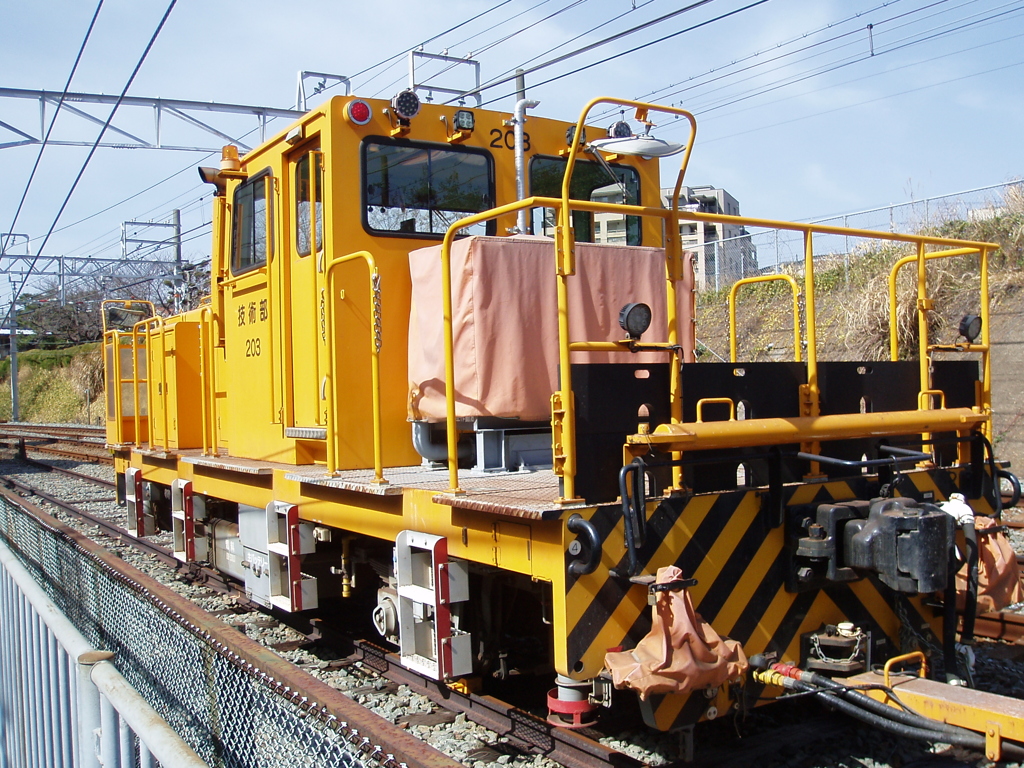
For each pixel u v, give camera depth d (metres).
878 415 4.31
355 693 4.98
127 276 33.56
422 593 4.24
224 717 3.12
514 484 4.36
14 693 4.25
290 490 5.66
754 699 3.93
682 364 3.82
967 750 3.87
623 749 4.08
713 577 3.85
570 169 3.54
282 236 6.15
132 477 9.43
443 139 5.79
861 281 13.74
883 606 4.46
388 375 5.50
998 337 11.15
